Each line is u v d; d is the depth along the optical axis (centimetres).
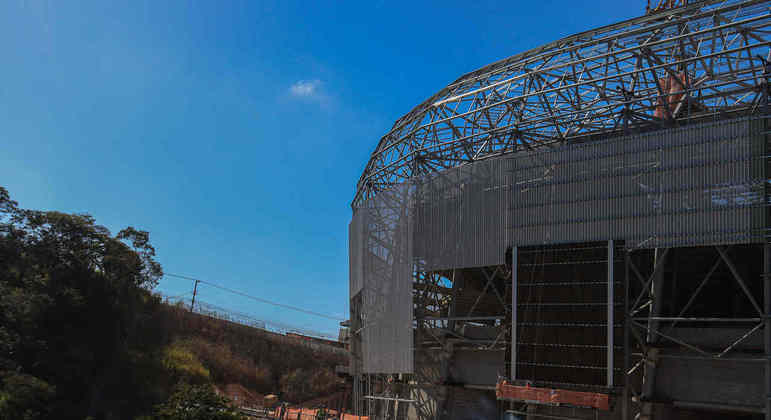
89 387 6494
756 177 3491
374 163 5866
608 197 3959
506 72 4862
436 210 4728
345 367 8206
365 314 5278
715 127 3666
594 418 4122
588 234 3984
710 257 4331
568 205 4100
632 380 4162
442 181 4738
